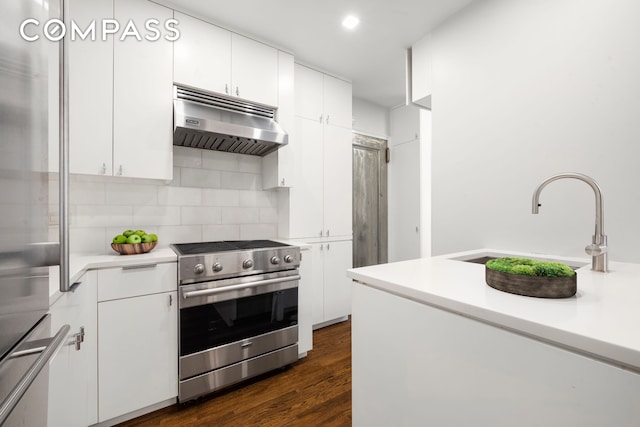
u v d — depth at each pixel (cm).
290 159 241
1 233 62
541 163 153
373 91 333
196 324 168
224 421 153
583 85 138
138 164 177
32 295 75
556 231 147
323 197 280
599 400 50
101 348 144
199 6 192
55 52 136
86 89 164
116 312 148
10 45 65
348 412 160
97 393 142
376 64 271
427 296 79
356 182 353
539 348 58
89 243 188
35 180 76
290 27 214
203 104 199
